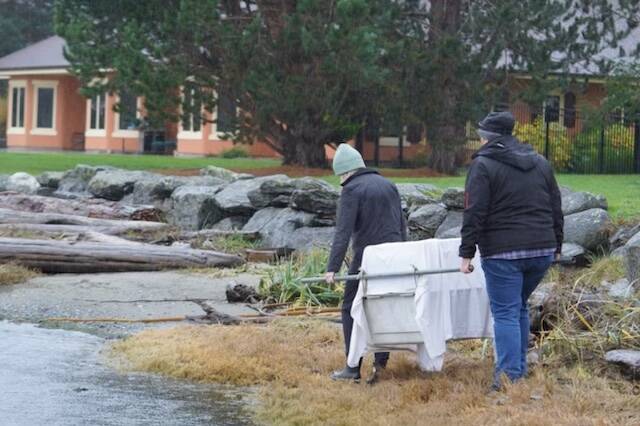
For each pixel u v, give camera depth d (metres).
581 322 9.23
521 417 6.99
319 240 16.19
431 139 24.33
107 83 24.97
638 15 25.02
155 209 19.36
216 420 7.77
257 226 17.41
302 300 12.18
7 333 10.91
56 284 13.52
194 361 9.32
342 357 9.29
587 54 24.17
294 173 24.42
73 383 8.86
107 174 21.95
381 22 22.19
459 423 7.06
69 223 18.00
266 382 8.91
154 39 24.41
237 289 12.46
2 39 61.22
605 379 8.07
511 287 7.85
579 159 28.89
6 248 14.23
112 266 14.55
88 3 25.08
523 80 24.75
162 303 12.45
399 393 8.05
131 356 9.74
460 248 7.83
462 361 8.97
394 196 8.88
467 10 23.92
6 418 7.72
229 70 23.33
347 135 25.91
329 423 7.50
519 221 7.80
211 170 22.03
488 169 7.79
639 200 16.14
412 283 8.20
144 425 7.62
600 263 11.89
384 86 23.20
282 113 23.52
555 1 23.58
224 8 24.59
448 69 23.12
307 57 22.59
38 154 37.38
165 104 23.48
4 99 57.81
